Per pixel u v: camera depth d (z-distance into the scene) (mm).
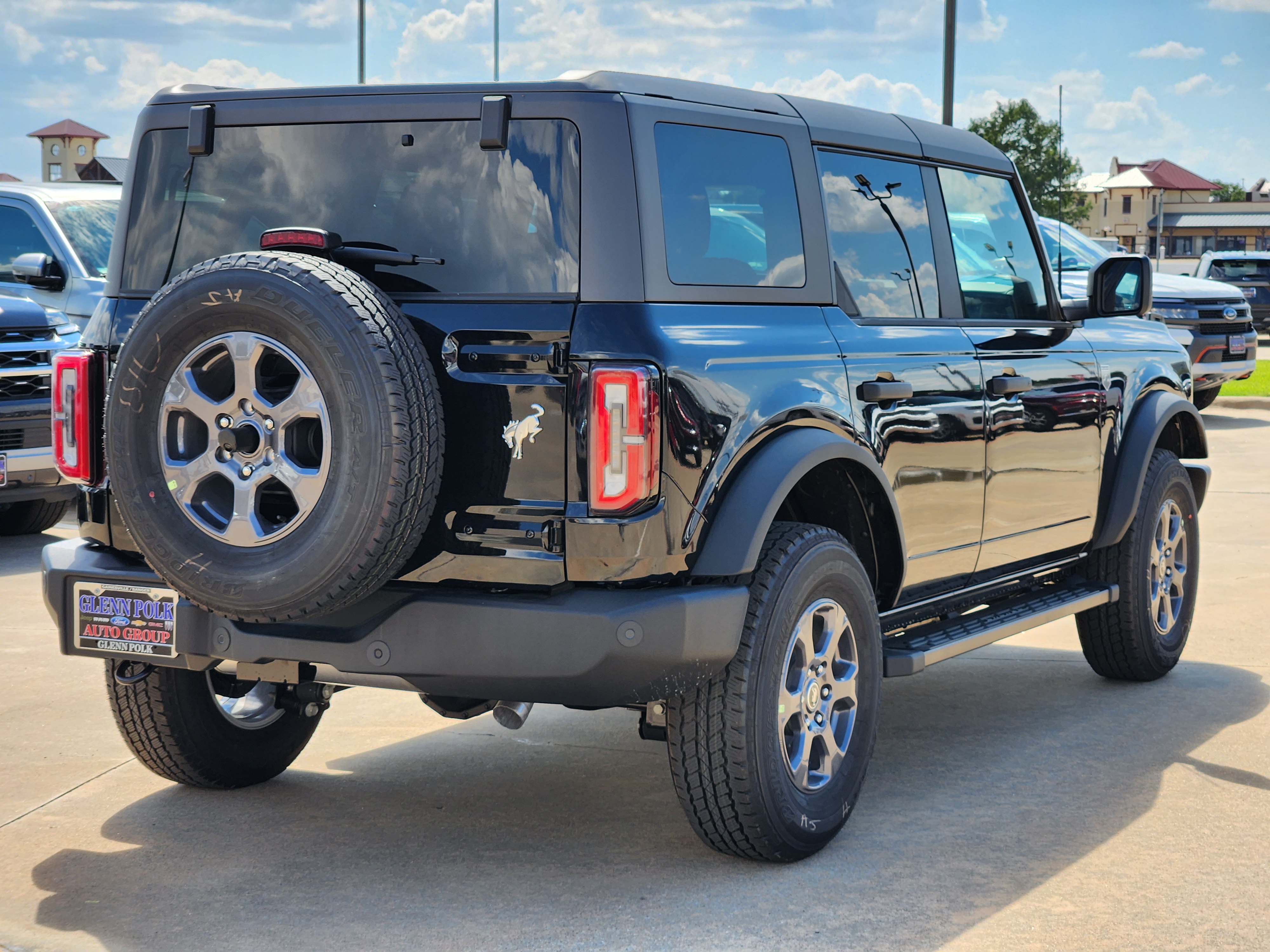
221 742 4449
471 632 3438
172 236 3986
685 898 3662
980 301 4996
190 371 3402
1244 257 28594
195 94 3984
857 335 4191
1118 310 5391
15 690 5797
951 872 3828
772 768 3742
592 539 3402
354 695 5789
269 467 3340
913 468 4363
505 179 3594
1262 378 21594
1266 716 5414
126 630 3805
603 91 3572
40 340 8773
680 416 3461
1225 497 10977
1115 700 5668
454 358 3498
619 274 3477
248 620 3434
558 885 3764
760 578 3748
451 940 3410
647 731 3904
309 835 4156
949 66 15734
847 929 3451
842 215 4328
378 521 3248
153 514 3445
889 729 5281
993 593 5254
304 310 3256
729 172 3859
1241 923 3475
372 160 3736
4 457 8523
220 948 3371
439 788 4605
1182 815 4277
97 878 3826
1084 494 5469
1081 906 3586
